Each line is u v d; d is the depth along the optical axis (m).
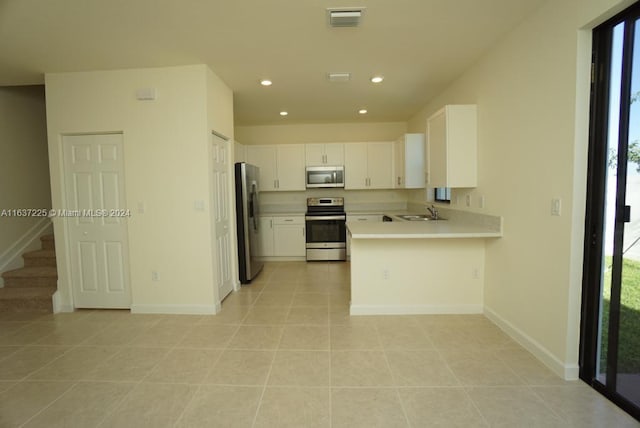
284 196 5.96
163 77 3.05
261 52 2.75
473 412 1.72
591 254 1.90
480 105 2.94
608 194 1.82
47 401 1.87
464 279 3.08
